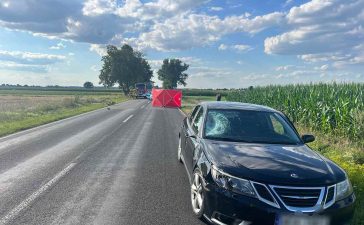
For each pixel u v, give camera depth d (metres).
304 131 14.37
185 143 7.02
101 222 4.75
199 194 4.93
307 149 5.36
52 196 5.79
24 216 4.90
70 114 23.06
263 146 5.25
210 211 4.46
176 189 6.34
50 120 18.56
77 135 13.00
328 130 13.48
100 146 10.64
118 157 9.02
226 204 4.22
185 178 7.10
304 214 3.97
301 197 4.05
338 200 4.19
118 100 52.75
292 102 17.83
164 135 13.38
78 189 6.20
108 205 5.43
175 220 4.90
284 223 3.96
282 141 5.62
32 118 19.80
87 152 9.64
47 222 4.71
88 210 5.19
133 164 8.26
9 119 18.84
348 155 8.76
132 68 101.25
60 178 6.88
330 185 4.20
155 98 31.81
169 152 9.85
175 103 31.45
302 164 4.55
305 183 4.12
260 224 4.03
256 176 4.19
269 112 6.44
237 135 5.68
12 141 11.43
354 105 13.22
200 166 4.93
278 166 4.41
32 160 8.49
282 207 4.00
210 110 6.35
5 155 9.07
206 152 5.02
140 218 4.94
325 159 4.97
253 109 6.46
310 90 18.16
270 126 6.00
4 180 6.68
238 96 33.66
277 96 22.08
